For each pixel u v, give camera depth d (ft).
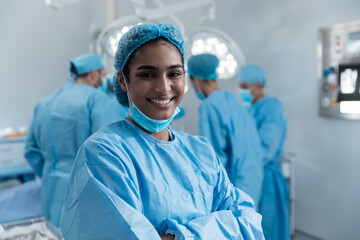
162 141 2.77
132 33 2.42
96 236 2.16
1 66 9.85
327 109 8.30
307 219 9.08
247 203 3.12
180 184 2.64
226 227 2.56
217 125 5.48
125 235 2.10
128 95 2.69
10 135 9.18
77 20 10.94
